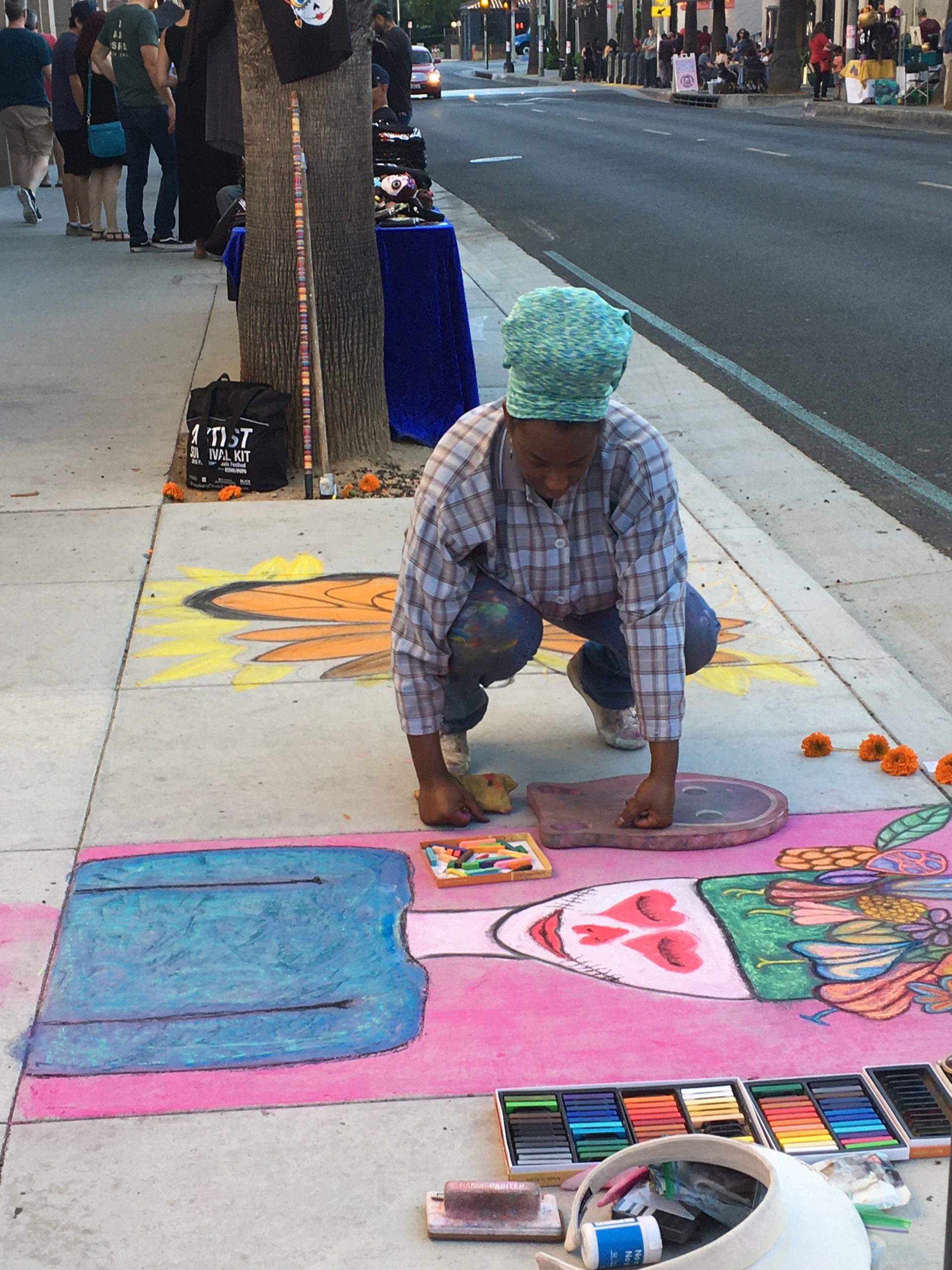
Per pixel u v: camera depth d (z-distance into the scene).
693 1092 2.24
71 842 3.02
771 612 4.33
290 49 5.19
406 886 2.86
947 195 15.46
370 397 5.84
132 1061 2.35
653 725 2.94
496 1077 2.32
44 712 3.64
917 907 2.77
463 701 3.14
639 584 2.82
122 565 4.73
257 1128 2.21
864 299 9.81
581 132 28.16
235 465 5.50
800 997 2.51
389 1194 2.08
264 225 5.55
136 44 10.88
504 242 13.12
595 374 2.37
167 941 2.67
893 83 30.72
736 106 36.91
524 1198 2.00
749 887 2.86
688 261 11.73
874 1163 2.08
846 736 3.52
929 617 4.46
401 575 2.86
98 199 12.15
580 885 2.87
